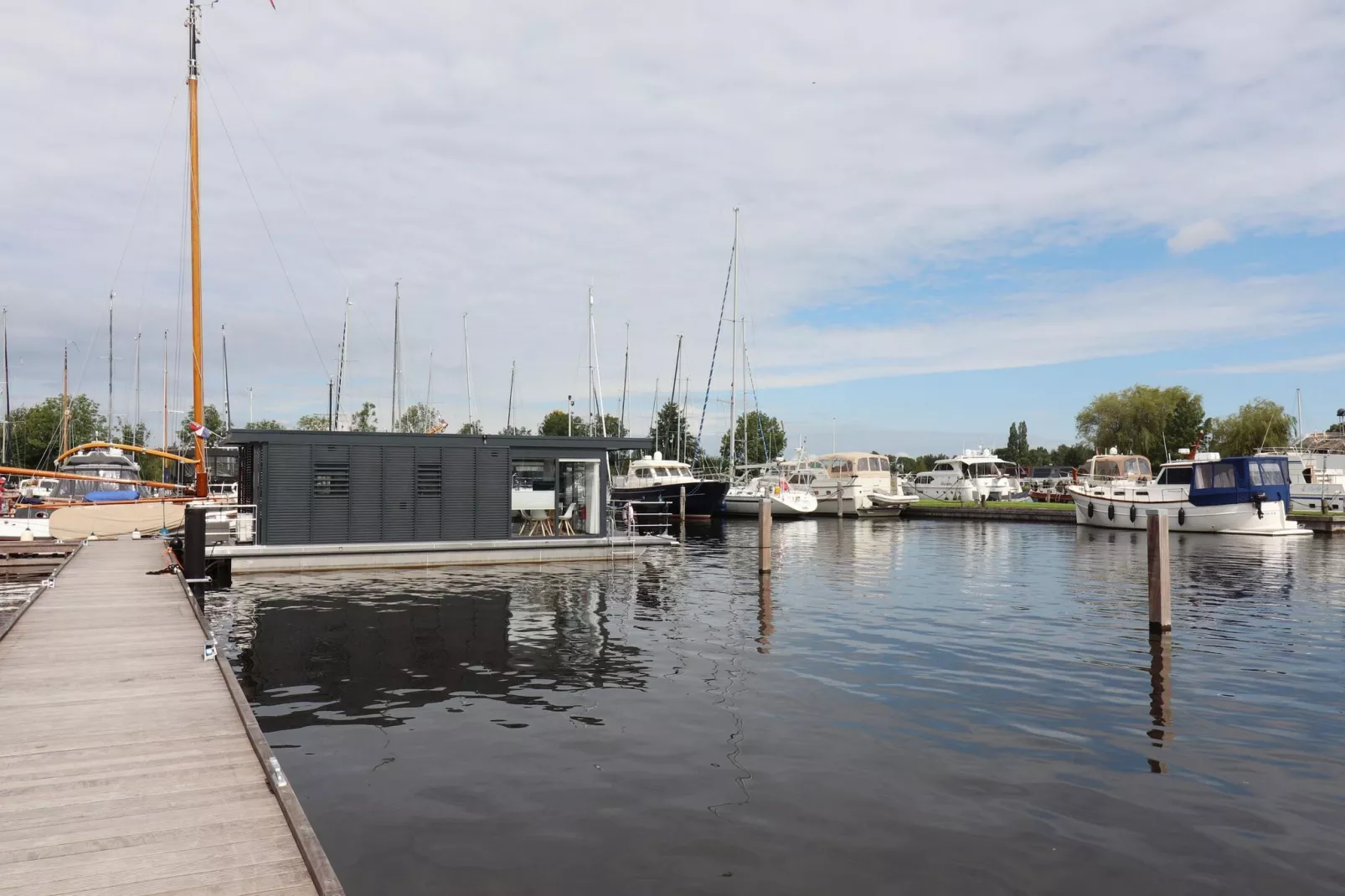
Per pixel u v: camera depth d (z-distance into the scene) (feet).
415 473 77.66
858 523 161.58
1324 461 172.45
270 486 73.56
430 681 38.93
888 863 21.33
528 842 22.35
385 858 21.36
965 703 35.37
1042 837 22.82
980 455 209.77
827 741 30.32
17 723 25.36
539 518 84.69
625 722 32.58
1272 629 51.75
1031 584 72.74
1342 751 29.73
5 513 97.35
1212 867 21.33
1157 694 36.81
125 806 19.42
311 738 30.68
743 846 22.20
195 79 91.81
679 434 215.31
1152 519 50.67
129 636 37.76
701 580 74.08
